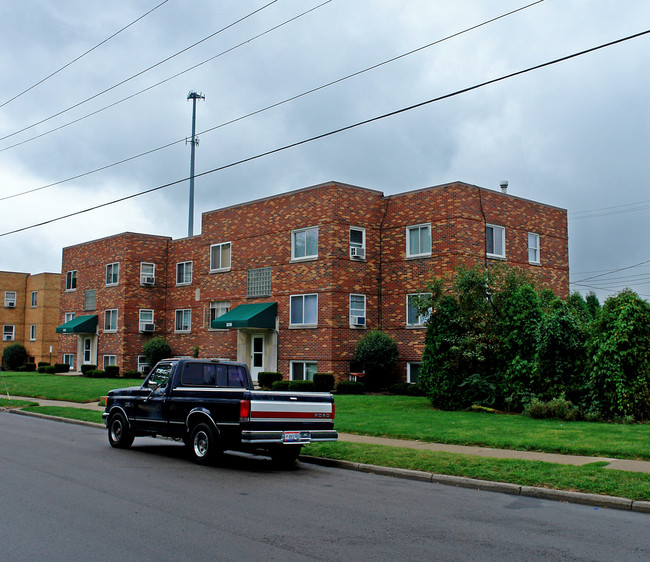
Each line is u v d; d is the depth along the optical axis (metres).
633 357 16.84
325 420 12.65
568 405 17.36
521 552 6.69
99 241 43.50
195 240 39.66
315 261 28.02
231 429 11.87
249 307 30.67
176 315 40.59
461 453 12.50
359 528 7.57
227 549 6.58
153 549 6.53
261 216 31.08
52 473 10.89
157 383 13.69
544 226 30.16
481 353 19.62
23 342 56.78
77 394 27.16
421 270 27.12
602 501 9.15
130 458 12.98
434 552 6.63
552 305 19.53
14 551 6.41
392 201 28.73
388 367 26.81
